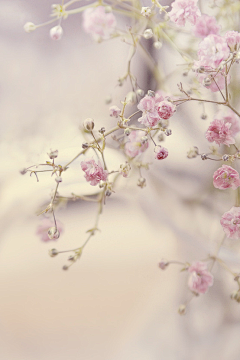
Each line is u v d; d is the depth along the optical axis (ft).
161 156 1.30
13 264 1.61
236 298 1.39
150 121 1.30
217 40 1.29
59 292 1.60
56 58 1.60
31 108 1.55
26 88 1.57
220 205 1.49
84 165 1.32
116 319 1.57
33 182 1.50
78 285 1.62
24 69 1.59
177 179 1.50
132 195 1.54
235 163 1.42
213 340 1.51
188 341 1.53
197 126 1.48
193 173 1.49
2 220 1.53
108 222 1.73
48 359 1.49
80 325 1.55
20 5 1.61
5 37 1.59
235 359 1.48
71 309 1.57
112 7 1.40
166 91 1.45
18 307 1.56
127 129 1.32
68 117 1.55
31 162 1.49
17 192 1.50
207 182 1.48
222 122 1.31
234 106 1.42
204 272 1.38
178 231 1.52
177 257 1.58
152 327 1.57
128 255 1.67
